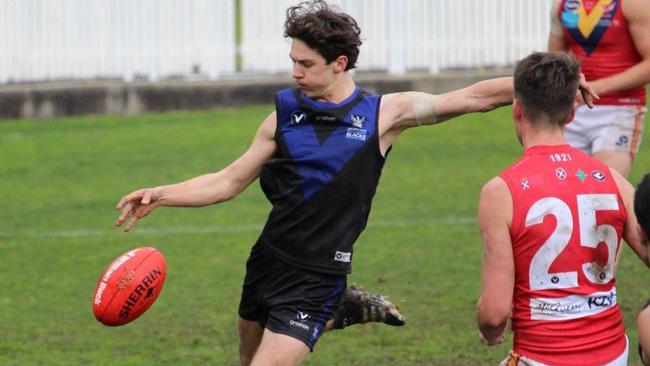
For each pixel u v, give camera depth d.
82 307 29.25
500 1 57.22
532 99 15.77
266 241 18.44
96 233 36.69
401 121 18.41
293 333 17.94
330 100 18.14
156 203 18.56
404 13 57.81
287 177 18.19
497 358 24.69
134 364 24.88
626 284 29.58
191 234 36.50
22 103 57.41
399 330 26.78
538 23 57.12
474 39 57.69
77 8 58.12
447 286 30.00
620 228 15.68
